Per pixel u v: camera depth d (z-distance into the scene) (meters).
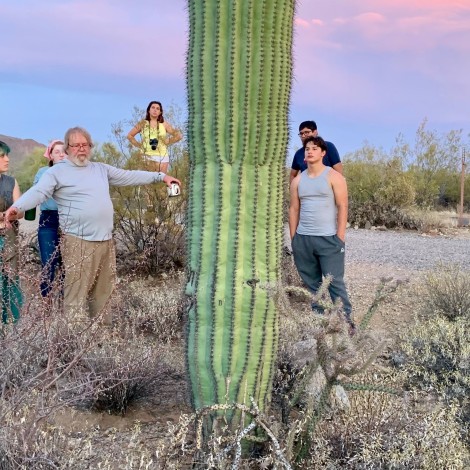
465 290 6.73
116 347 4.43
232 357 3.40
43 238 5.92
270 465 3.33
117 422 4.08
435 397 4.60
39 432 3.19
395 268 10.57
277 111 3.45
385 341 3.23
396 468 3.33
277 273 3.50
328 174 5.82
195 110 3.47
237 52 3.37
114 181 5.96
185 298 3.57
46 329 3.96
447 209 25.22
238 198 3.39
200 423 3.21
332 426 3.56
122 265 8.62
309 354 4.20
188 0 3.55
